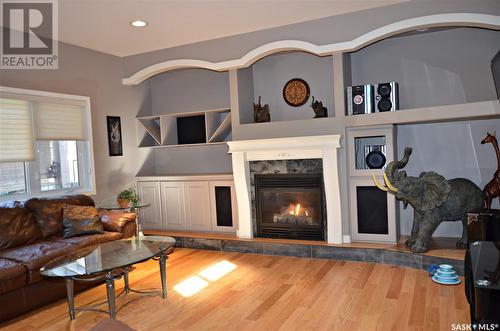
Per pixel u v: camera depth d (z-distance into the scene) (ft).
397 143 16.15
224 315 10.59
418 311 10.21
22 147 14.55
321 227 15.78
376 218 14.90
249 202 16.80
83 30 15.01
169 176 18.85
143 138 20.27
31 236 13.43
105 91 18.21
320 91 17.34
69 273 9.53
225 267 14.70
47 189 15.74
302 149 15.46
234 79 17.03
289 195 16.40
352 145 15.05
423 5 13.41
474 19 12.75
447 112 13.34
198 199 18.28
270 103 18.35
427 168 15.79
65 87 16.29
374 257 14.30
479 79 14.88
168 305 11.43
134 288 12.90
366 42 14.40
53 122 15.76
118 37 16.07
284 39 15.70
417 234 13.99
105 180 18.06
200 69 20.02
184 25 15.06
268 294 11.89
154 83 21.16
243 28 15.81
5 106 14.05
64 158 16.47
